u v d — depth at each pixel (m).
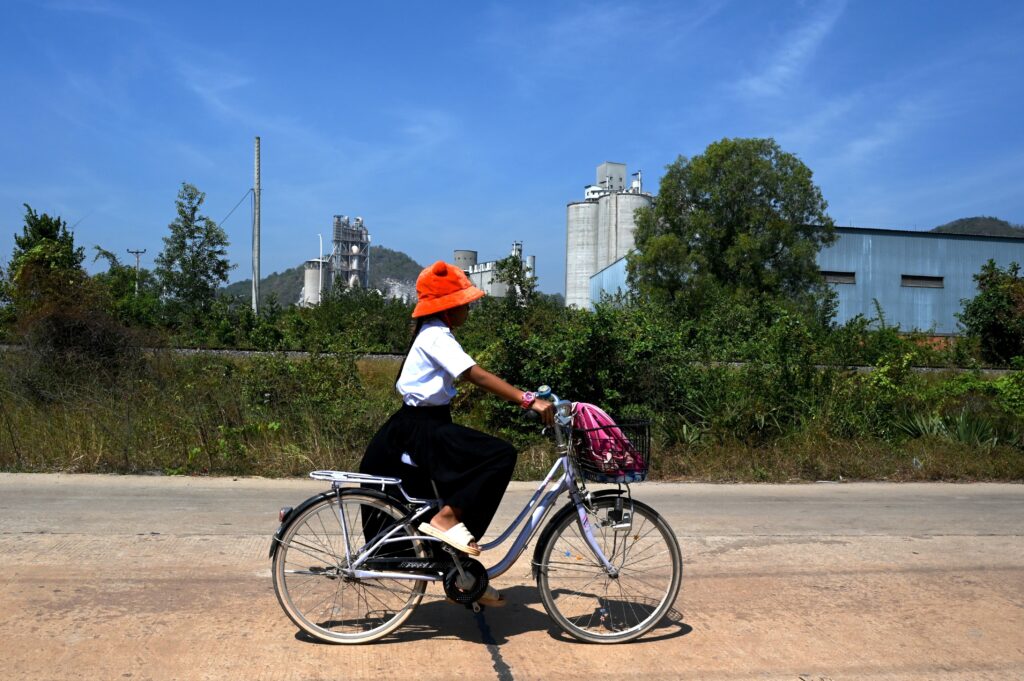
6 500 6.72
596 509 4.08
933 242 52.16
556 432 3.99
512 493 7.95
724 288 39.78
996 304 27.91
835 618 4.50
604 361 10.48
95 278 12.77
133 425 8.93
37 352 11.02
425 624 4.19
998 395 12.16
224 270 30.77
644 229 44.59
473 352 11.48
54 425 9.02
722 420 10.34
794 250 41.16
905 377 12.81
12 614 4.07
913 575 5.38
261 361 10.48
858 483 9.38
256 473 8.45
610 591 4.11
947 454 10.32
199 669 3.53
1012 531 6.84
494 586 4.84
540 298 14.12
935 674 3.78
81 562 5.00
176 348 12.42
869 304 51.12
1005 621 4.52
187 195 30.28
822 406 11.07
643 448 3.92
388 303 32.06
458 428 3.81
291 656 3.71
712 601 4.74
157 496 7.15
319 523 3.88
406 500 3.89
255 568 5.02
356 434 9.49
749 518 7.10
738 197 41.62
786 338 11.63
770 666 3.81
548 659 3.79
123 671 3.48
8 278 12.53
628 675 3.65
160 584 4.64
